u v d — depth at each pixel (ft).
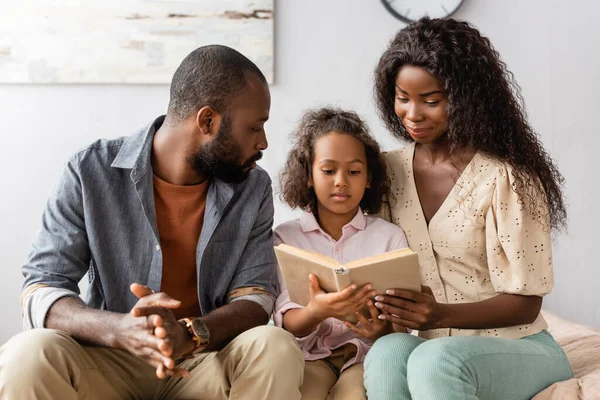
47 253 5.11
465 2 9.05
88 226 5.18
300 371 4.73
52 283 5.02
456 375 4.55
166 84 9.06
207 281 5.45
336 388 5.32
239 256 5.51
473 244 5.45
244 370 4.69
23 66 9.00
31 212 9.16
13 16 8.99
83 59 9.02
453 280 5.57
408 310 4.98
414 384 4.58
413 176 5.77
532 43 9.05
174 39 9.00
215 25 9.00
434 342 4.75
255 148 5.29
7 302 9.17
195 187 5.36
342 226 6.00
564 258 9.12
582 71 9.02
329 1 9.08
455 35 5.39
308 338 5.72
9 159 9.14
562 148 9.07
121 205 5.26
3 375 4.27
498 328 5.39
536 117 9.09
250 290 5.41
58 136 9.12
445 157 5.64
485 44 5.52
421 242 5.68
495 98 5.42
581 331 7.05
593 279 9.09
